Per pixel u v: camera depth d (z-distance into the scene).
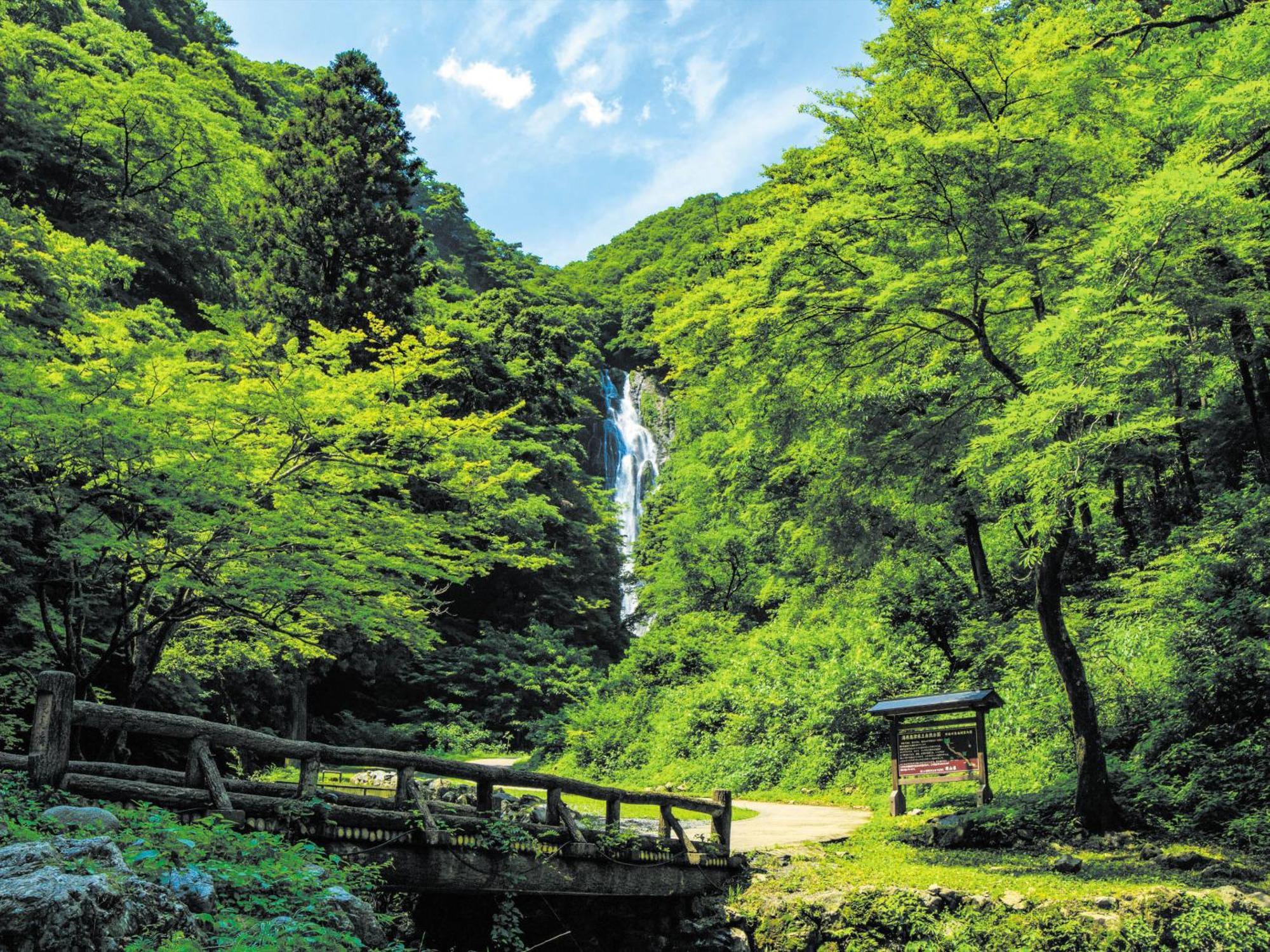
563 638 43.94
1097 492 13.25
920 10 13.91
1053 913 10.07
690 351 15.73
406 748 36.22
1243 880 10.59
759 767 21.31
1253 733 13.63
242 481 11.62
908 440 15.23
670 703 26.67
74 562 12.45
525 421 44.03
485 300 43.59
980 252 12.81
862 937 10.77
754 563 36.75
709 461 35.38
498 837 9.18
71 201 30.64
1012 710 17.92
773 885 11.79
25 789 6.30
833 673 22.02
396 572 14.69
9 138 27.98
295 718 30.19
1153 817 12.87
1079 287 11.66
